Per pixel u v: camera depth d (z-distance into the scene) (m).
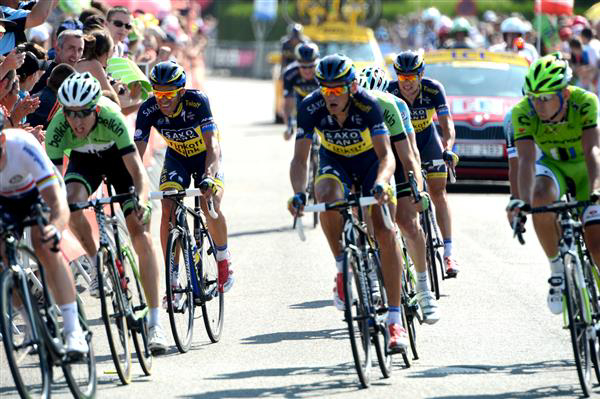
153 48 35.62
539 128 15.98
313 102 16.06
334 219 16.33
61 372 15.30
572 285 14.79
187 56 46.78
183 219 18.42
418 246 17.91
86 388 14.60
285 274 24.48
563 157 16.42
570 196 16.67
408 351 17.64
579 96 15.66
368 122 15.99
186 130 19.12
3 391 14.75
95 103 15.33
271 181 41.38
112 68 26.25
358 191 16.97
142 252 16.67
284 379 15.73
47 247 14.30
